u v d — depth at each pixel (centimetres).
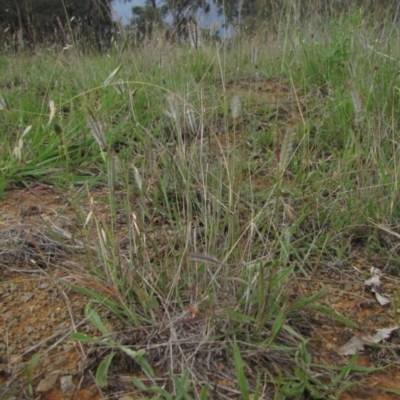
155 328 153
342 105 290
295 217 207
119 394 137
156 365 145
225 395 135
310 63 379
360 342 157
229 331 148
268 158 266
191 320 144
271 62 426
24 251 193
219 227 196
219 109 310
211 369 143
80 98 345
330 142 281
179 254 176
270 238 202
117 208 223
